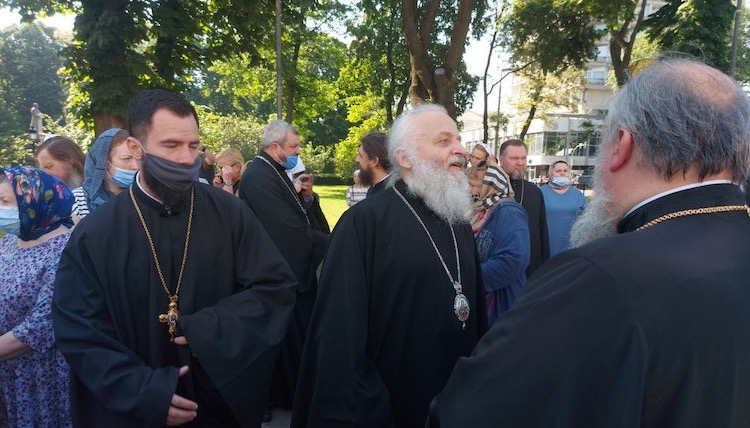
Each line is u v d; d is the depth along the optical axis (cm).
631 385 79
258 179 368
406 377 202
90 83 1047
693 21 1434
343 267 200
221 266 189
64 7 1130
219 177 591
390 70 1838
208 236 187
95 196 289
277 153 384
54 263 205
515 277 266
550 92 2880
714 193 94
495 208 283
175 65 1112
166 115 167
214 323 172
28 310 205
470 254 221
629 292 84
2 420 202
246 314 180
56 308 164
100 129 1069
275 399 366
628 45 1644
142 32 1034
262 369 180
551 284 94
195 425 185
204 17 1181
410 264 201
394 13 1647
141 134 170
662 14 1554
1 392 203
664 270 85
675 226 92
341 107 4456
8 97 4931
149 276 177
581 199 477
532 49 1866
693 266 85
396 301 202
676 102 93
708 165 93
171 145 169
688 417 79
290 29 1370
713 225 92
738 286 84
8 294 202
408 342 202
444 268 207
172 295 181
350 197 864
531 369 87
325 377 190
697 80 95
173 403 156
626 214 103
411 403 201
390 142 225
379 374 197
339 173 3719
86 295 166
